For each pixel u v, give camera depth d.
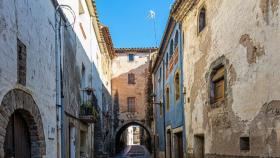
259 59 7.92
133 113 39.56
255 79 8.15
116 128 39.22
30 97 8.18
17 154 8.02
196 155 13.55
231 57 9.62
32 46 8.49
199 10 12.92
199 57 12.91
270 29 7.39
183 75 15.74
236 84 9.27
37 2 9.00
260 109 7.89
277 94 7.15
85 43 18.03
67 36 12.77
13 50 7.12
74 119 13.89
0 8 6.43
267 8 7.50
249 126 8.47
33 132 8.72
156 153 29.73
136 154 42.69
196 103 13.38
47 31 9.96
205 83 12.09
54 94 10.60
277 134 7.16
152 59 32.28
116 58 40.31
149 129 38.25
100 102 25.02
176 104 18.02
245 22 8.65
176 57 17.81
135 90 39.91
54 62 10.71
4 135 6.57
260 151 7.90
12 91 7.00
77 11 15.59
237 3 9.15
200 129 12.77
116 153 41.72
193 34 13.80
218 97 11.22
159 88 27.02
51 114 10.16
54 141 10.45
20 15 7.63
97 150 23.88
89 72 19.34
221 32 10.42
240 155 8.98
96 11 20.39
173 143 19.19
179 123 17.03
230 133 9.70
